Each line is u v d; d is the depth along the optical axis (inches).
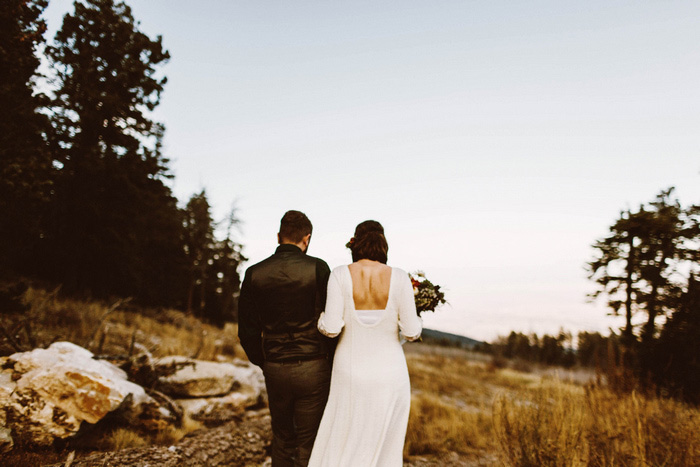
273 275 108.3
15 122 313.4
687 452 152.6
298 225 116.9
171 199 1019.9
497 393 196.1
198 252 1402.6
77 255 768.3
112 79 838.5
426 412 348.8
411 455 229.6
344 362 100.0
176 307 1180.5
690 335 341.7
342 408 97.7
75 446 149.9
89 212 781.9
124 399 161.0
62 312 368.5
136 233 887.1
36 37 316.2
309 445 107.5
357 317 100.6
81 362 177.3
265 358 110.1
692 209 445.7
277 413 111.0
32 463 128.1
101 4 845.8
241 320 112.0
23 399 146.3
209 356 386.3
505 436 176.4
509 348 1743.4
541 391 190.2
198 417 219.6
